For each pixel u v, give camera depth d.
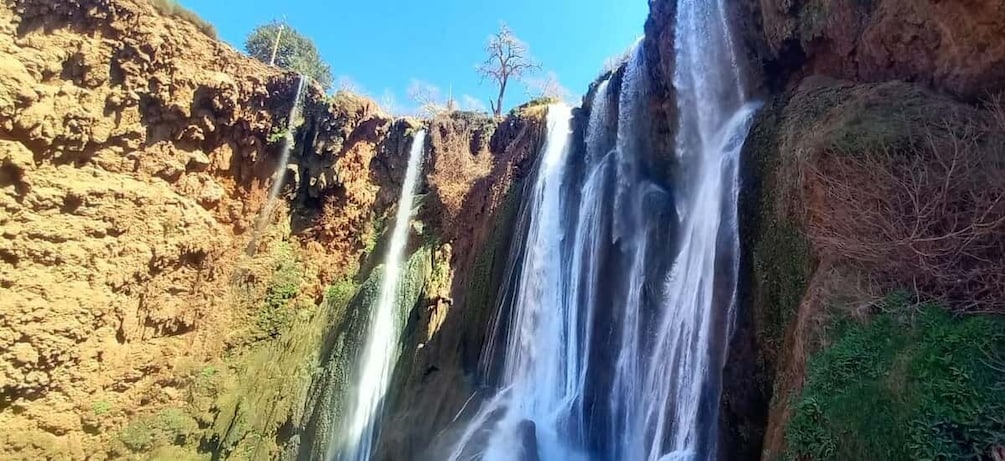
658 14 16.97
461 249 23.25
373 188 26.56
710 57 14.60
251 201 24.70
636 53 18.59
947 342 5.11
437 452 16.73
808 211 7.73
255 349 23.52
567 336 17.09
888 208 6.38
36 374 18.70
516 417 16.45
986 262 5.63
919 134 6.73
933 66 8.48
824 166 7.42
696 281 12.59
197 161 23.16
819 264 7.53
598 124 20.14
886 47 9.39
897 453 4.88
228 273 23.81
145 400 21.16
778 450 6.42
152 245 21.61
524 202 21.80
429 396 19.50
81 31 21.02
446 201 24.62
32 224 19.05
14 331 18.31
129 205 21.19
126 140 21.45
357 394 21.41
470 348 20.53
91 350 19.92
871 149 6.88
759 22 13.09
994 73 7.46
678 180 15.55
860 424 5.30
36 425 18.73
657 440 12.25
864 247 6.42
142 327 21.38
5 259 18.59
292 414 21.28
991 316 5.28
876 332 5.81
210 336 22.94
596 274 16.73
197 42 23.44
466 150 26.44
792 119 9.78
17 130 19.02
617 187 17.53
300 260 25.12
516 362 18.38
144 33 21.97
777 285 8.95
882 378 5.38
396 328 22.22
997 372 4.79
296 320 24.23
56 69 20.22
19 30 19.88
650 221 15.45
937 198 5.93
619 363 14.79
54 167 19.92
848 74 10.58
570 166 20.52
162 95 22.16
